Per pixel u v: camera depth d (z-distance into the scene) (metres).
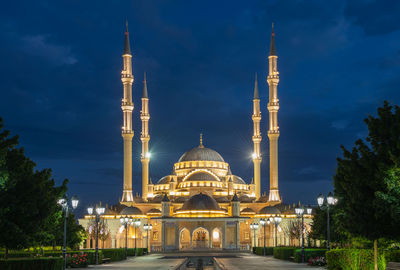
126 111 136.00
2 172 37.59
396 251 32.44
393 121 33.09
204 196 128.12
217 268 50.50
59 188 52.06
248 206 142.25
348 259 38.62
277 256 73.00
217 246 131.88
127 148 135.75
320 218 72.94
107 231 125.50
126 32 138.88
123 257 75.25
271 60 139.62
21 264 35.94
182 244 132.75
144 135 152.38
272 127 138.25
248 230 134.25
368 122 34.16
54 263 39.69
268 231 132.25
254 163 153.25
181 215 125.56
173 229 123.06
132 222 115.69
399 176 30.19
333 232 64.88
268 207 132.62
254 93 156.88
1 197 37.72
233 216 122.94
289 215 131.38
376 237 32.62
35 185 40.66
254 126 155.00
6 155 39.41
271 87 138.62
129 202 136.12
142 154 151.25
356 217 33.25
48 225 49.38
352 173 33.94
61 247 76.50
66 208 42.06
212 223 121.56
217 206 127.44
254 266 51.91
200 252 112.00
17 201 38.59
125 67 136.50
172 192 142.50
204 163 153.50
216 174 148.88
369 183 32.69
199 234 133.38
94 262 58.16
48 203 42.47
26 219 39.56
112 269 49.16
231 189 143.38
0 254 57.56
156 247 121.88
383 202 30.91
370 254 36.19
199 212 123.81
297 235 107.06
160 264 59.72
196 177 143.38
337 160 36.28
